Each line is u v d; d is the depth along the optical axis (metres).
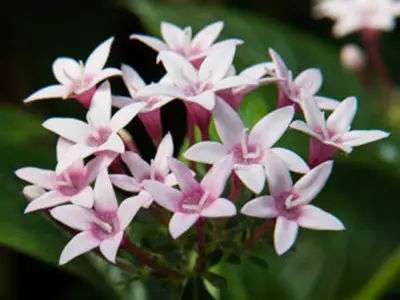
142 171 0.17
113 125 0.17
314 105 0.17
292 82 0.18
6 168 0.21
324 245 0.23
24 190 0.17
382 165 0.24
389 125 0.26
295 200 0.16
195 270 0.17
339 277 0.23
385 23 0.25
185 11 0.25
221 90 0.17
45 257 0.19
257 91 0.24
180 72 0.17
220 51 0.17
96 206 0.16
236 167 0.16
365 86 0.27
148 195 0.16
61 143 0.17
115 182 0.16
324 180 0.16
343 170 0.25
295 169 0.16
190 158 0.16
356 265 0.23
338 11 0.26
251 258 0.18
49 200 0.16
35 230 0.20
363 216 0.24
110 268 0.21
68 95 0.17
